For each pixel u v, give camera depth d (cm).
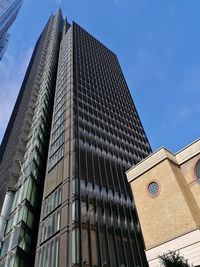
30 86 7362
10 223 3078
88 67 6594
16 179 3916
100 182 3231
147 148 5350
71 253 2122
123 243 2677
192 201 2014
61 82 5744
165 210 2047
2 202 3722
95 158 3625
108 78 7125
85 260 2133
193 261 1684
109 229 2681
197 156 2216
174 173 2155
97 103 5319
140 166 2500
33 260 2692
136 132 5644
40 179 3653
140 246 2795
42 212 2959
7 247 2725
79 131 3891
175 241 1850
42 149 4166
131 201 3353
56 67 7406
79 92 5066
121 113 5891
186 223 1852
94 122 4556
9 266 2438
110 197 3139
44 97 5328
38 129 4341
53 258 2239
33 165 3609
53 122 4619
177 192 2023
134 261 2566
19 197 3328
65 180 2930
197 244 1712
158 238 1983
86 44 8169
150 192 2256
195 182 2119
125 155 4388
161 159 2314
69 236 2284
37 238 2808
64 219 2478
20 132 5269
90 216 2616
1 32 6506
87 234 2386
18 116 6825
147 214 2173
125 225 2917
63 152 3472
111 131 4791
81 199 2703
